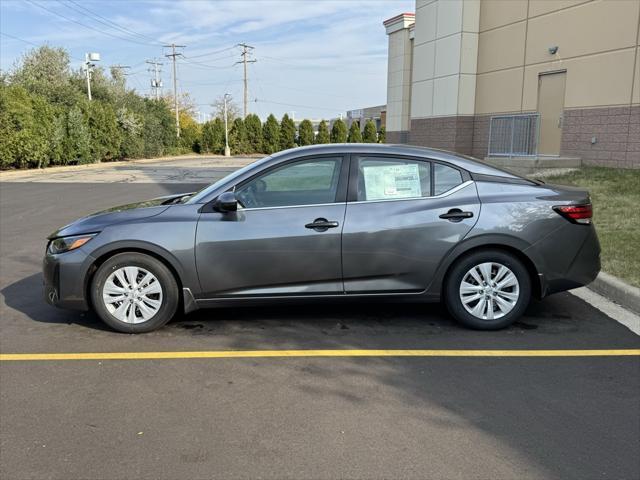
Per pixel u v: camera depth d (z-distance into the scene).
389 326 4.98
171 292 4.76
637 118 12.70
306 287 4.76
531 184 4.94
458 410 3.45
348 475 2.79
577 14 14.11
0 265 7.44
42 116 27.61
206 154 57.44
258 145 58.53
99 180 21.42
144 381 3.88
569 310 5.39
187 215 4.73
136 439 3.13
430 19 19.05
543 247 4.75
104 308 4.75
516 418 3.36
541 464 2.88
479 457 2.94
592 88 13.84
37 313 5.40
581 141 14.27
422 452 2.99
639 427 3.25
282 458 2.94
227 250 4.66
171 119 50.62
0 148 24.77
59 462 2.91
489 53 17.34
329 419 3.35
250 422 3.31
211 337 4.73
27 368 4.11
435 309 5.45
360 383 3.84
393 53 26.17
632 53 12.71
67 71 43.12
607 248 7.04
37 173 25.31
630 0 12.65
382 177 4.82
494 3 16.97
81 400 3.60
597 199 10.32
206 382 3.86
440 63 18.67
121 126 38.88
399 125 26.11
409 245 4.71
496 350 4.42
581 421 3.32
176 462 2.91
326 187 4.80
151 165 33.84
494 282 4.82
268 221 4.68
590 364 4.15
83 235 4.72
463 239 4.70
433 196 4.79
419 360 4.23
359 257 4.71
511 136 14.96
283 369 4.07
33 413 3.43
